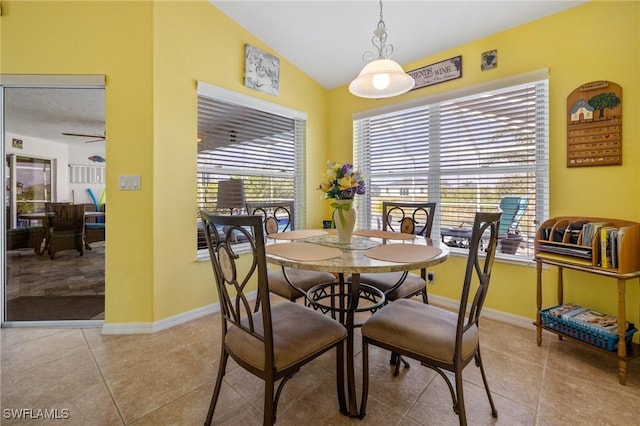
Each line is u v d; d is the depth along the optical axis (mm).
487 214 1150
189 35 2371
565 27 2045
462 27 2369
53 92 2398
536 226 2260
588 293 2016
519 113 2314
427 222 2287
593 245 1709
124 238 2166
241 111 2887
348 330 1436
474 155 2561
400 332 1279
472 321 1276
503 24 2271
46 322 2295
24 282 3270
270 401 1096
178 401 1449
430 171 2830
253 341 1190
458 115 2637
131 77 2148
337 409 1398
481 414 1355
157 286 2221
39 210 3684
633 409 1379
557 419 1320
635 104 1801
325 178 1771
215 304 2584
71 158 5430
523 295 2277
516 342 2029
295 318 1376
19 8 2086
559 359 1814
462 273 2600
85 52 2119
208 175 2656
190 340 2068
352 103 3430
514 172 2359
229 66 2645
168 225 2281
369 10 2357
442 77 2664
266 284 1064
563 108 2068
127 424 1299
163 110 2232
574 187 2033
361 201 3373
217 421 1318
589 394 1488
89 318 2377
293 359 1148
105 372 1681
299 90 3309
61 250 4016
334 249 1572
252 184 3014
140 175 2168
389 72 1673
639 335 1822
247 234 1095
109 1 2135
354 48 2877
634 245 1621
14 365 1745
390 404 1432
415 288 1988
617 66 1854
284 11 2498
